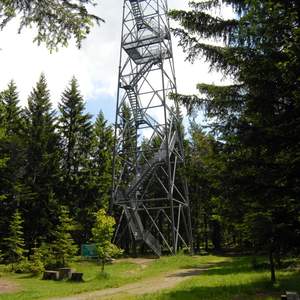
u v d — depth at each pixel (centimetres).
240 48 1020
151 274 2270
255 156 1056
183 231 5059
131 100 3616
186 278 1988
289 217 1066
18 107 4244
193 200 4600
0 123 3862
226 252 4406
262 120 1012
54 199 4006
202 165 1253
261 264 2248
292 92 886
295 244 1067
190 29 1111
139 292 1567
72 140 4497
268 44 959
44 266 2673
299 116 959
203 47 1120
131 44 3456
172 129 3778
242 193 1102
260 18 938
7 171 3712
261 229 1079
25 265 2630
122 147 4597
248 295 1235
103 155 4662
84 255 3356
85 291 1673
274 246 1109
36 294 1591
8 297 1498
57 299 1470
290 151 959
